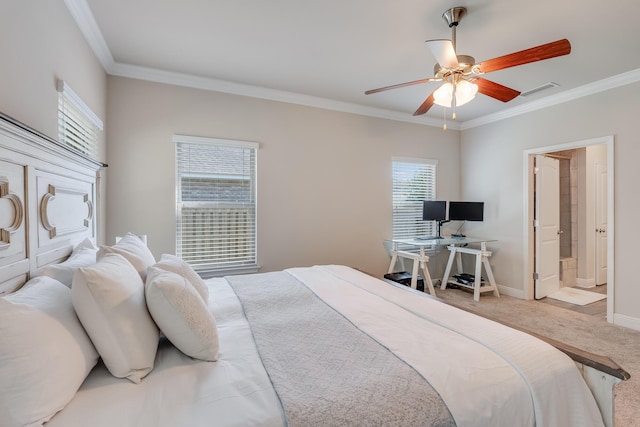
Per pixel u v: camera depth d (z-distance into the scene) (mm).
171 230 3121
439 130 4715
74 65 2039
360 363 1135
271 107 3555
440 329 1426
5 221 1123
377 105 4039
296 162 3701
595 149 4891
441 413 937
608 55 2682
